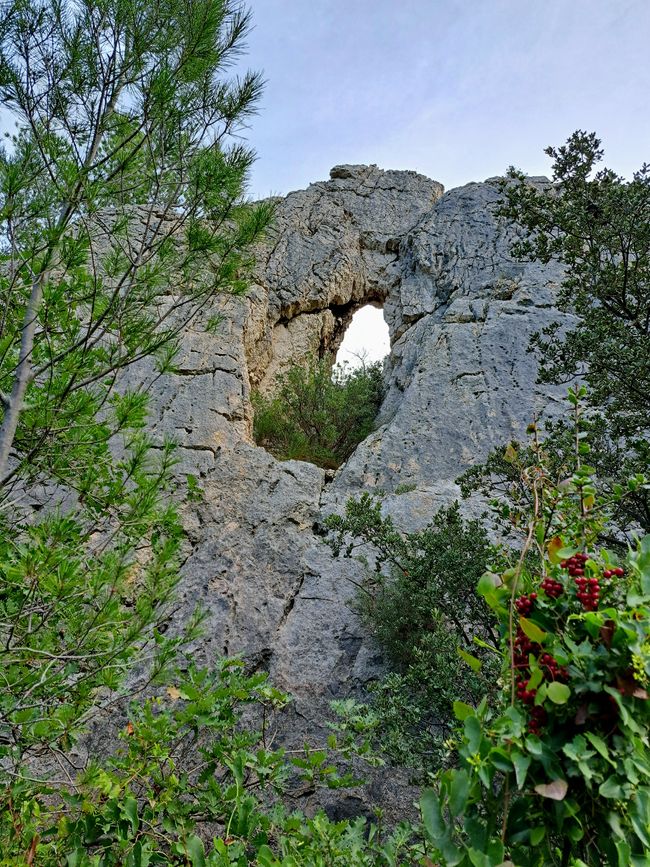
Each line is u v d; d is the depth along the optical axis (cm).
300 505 845
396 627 606
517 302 1134
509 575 169
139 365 975
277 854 290
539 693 143
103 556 333
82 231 353
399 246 1490
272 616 706
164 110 386
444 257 1338
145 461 378
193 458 870
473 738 146
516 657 163
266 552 777
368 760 364
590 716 145
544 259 568
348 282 1434
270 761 330
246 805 292
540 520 189
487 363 1040
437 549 566
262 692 361
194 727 340
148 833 286
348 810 518
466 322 1139
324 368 1269
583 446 215
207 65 400
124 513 361
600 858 145
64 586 270
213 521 808
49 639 298
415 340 1205
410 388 1042
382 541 622
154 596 320
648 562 157
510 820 145
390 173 1698
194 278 413
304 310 1369
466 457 923
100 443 373
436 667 498
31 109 374
